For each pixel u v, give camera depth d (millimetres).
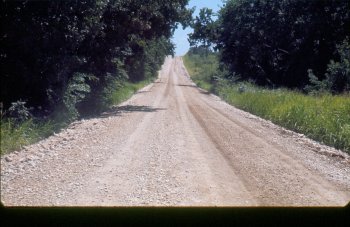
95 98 21391
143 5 22031
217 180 8188
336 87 29609
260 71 43781
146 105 26641
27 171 8422
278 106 20359
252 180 8273
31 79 14734
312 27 36594
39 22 14688
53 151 10523
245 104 25812
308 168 9594
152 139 12922
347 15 36031
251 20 45000
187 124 16891
